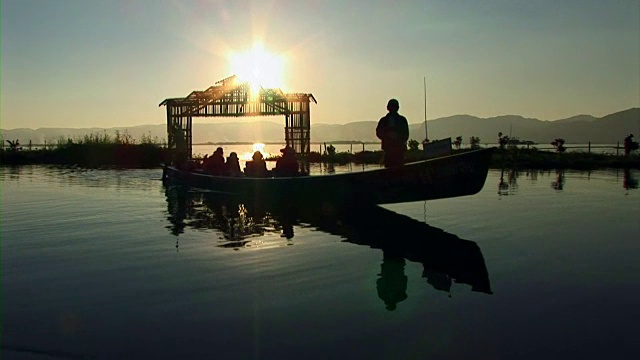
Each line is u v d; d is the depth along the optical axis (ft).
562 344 15.25
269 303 19.02
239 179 50.14
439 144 37.35
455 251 27.22
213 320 17.38
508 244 28.86
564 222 36.06
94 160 128.77
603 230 32.94
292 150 54.44
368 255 26.45
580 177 76.74
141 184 69.72
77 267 24.40
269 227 34.91
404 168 37.60
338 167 99.09
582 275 22.44
